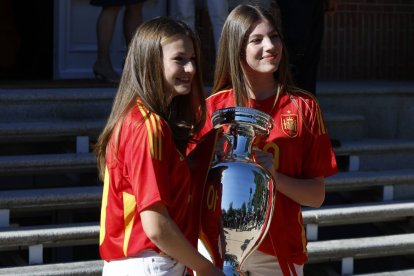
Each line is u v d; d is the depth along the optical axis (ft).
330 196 23.54
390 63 33.24
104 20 25.77
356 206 21.90
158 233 10.45
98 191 20.03
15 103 22.15
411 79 33.47
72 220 20.70
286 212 12.96
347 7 32.45
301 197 12.88
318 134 13.11
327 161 13.21
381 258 22.65
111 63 27.14
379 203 22.35
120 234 11.04
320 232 23.08
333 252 20.35
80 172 21.12
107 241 11.19
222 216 10.89
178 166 10.85
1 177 21.18
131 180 10.67
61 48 28.55
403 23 33.30
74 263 18.74
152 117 10.68
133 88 10.89
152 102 10.79
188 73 10.91
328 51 32.35
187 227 11.05
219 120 11.18
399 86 27.89
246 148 11.29
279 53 12.85
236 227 10.87
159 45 10.82
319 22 22.97
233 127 11.29
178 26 10.94
